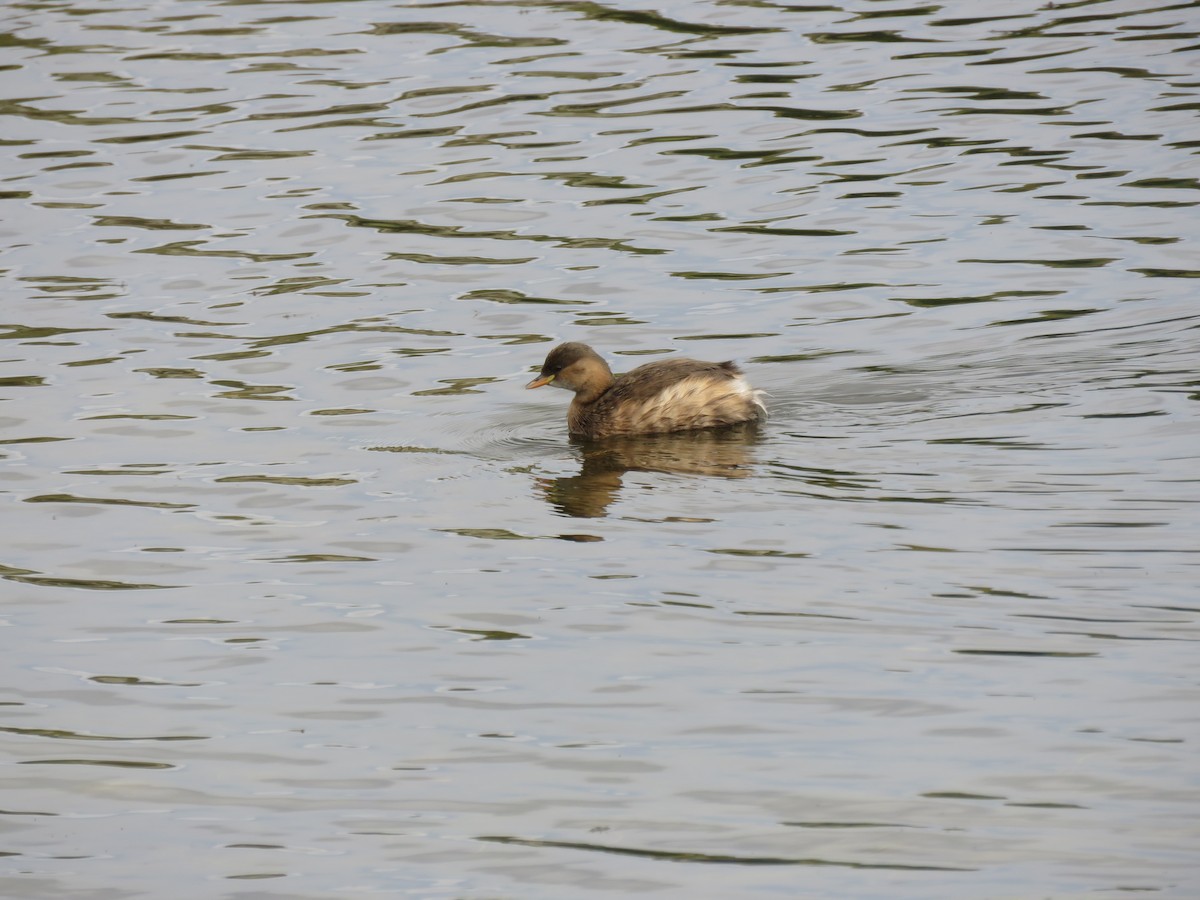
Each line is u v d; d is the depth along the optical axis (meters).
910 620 12.02
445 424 16.66
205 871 9.53
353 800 10.21
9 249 21.64
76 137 25.45
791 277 20.14
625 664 11.69
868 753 10.43
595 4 31.02
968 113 24.92
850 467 14.84
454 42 29.22
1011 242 20.69
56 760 10.74
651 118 25.39
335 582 13.18
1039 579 12.48
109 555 13.79
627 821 9.87
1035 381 16.64
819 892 9.09
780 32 29.05
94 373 18.05
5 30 30.53
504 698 11.33
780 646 11.80
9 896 9.32
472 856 9.58
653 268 20.64
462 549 13.65
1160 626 11.70
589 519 14.12
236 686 11.65
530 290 20.14
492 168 23.88
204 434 16.44
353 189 23.39
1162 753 10.22
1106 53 26.94
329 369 18.09
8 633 12.48
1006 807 9.79
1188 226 20.70
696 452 15.59
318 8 31.59
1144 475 14.14
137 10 31.70
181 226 22.34
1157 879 9.05
